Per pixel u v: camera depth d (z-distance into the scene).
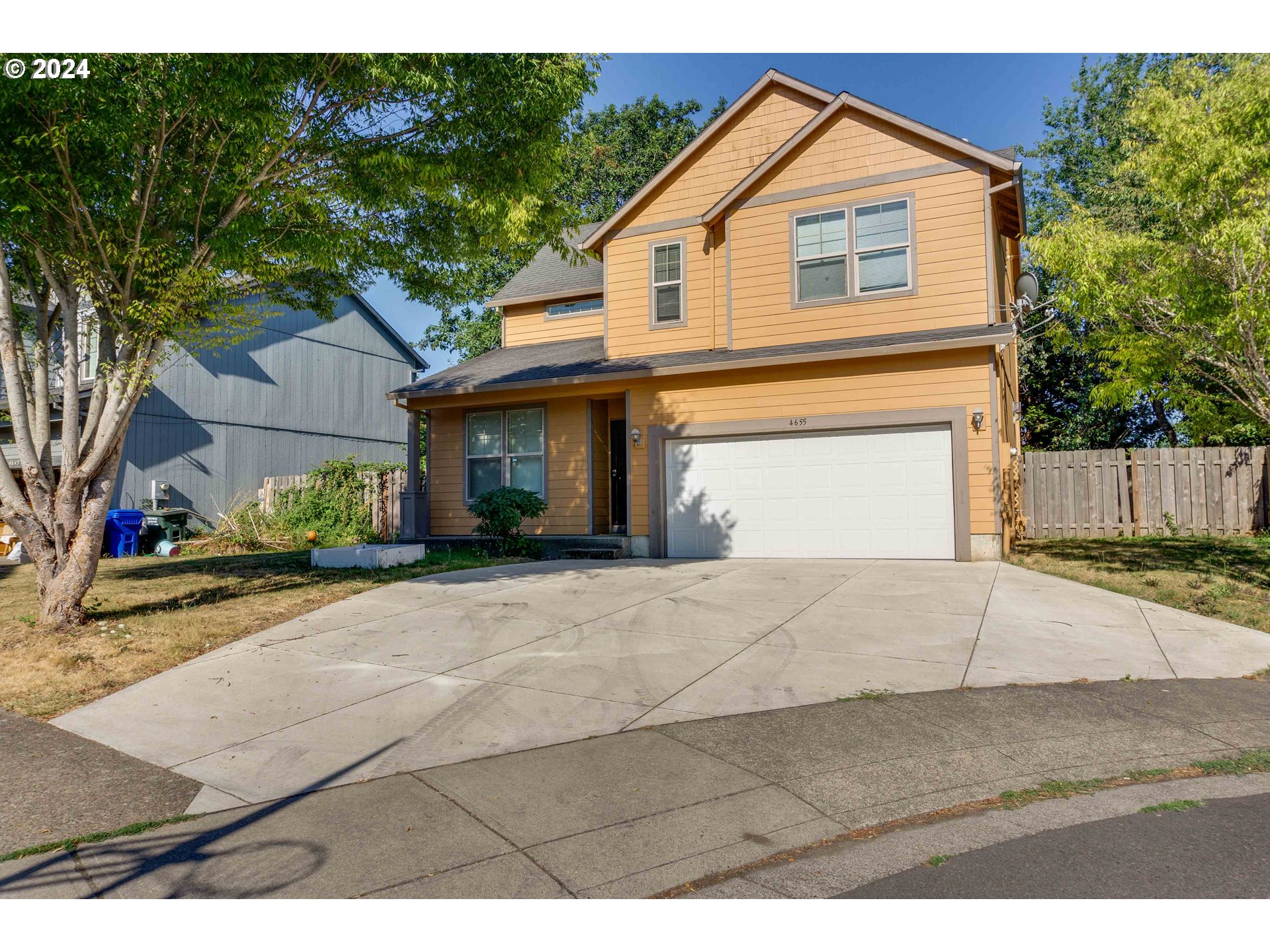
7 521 7.18
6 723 5.01
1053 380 22.94
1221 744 4.29
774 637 6.71
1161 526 13.94
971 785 3.85
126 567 12.09
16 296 9.90
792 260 12.59
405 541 14.67
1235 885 2.89
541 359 15.70
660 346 13.95
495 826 3.55
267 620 7.59
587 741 4.59
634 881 3.06
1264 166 7.83
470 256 10.54
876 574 9.64
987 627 6.84
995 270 12.13
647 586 9.10
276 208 8.47
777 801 3.73
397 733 4.79
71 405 7.52
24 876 3.20
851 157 12.33
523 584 9.39
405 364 25.45
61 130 6.55
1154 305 9.23
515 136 8.72
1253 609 7.21
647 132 32.66
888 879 3.02
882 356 11.27
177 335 8.01
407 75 7.41
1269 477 13.38
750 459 12.27
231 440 19.39
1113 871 3.02
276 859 3.29
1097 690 5.24
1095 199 22.30
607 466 14.66
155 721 5.06
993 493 10.80
